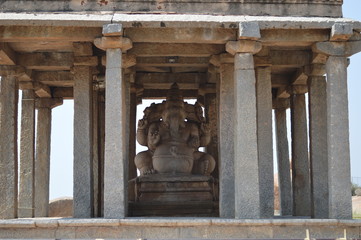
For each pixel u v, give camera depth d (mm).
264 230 19484
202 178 25844
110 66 20703
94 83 25656
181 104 27312
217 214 25188
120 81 20625
